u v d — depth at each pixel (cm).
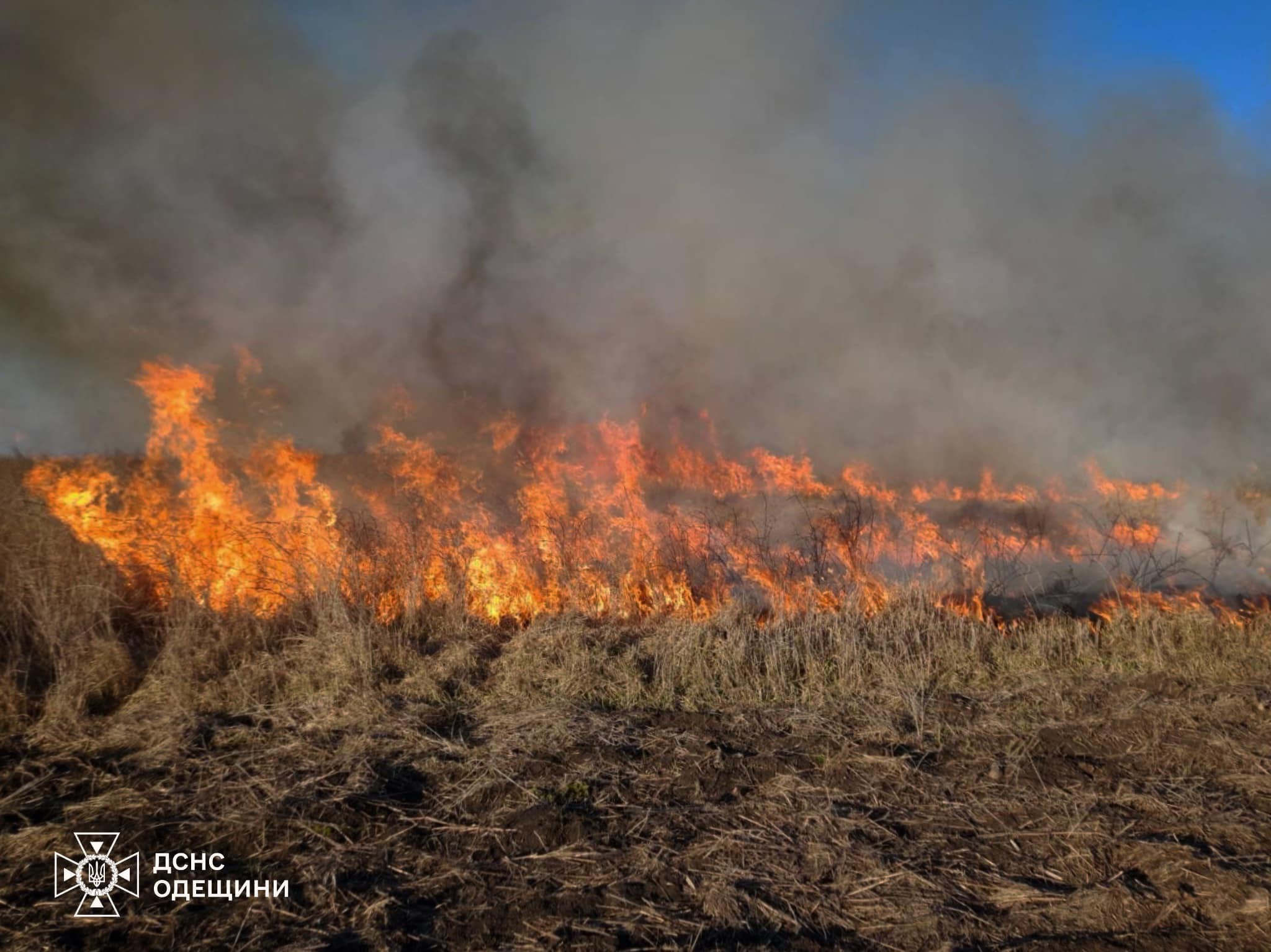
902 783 351
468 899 276
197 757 359
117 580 489
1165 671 477
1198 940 261
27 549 470
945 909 272
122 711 400
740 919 268
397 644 473
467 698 430
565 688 437
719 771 360
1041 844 310
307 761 358
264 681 427
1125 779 357
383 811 324
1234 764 371
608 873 290
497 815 323
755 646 484
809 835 312
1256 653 495
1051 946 257
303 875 285
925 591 566
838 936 263
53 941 252
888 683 452
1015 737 394
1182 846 304
